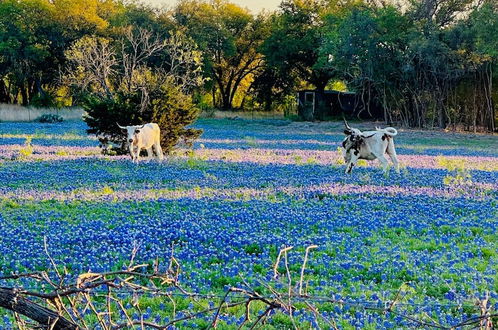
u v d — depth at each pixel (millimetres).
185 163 27641
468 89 63531
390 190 19953
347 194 19188
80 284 5449
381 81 65000
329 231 14078
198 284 10258
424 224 14750
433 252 12328
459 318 8664
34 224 14703
